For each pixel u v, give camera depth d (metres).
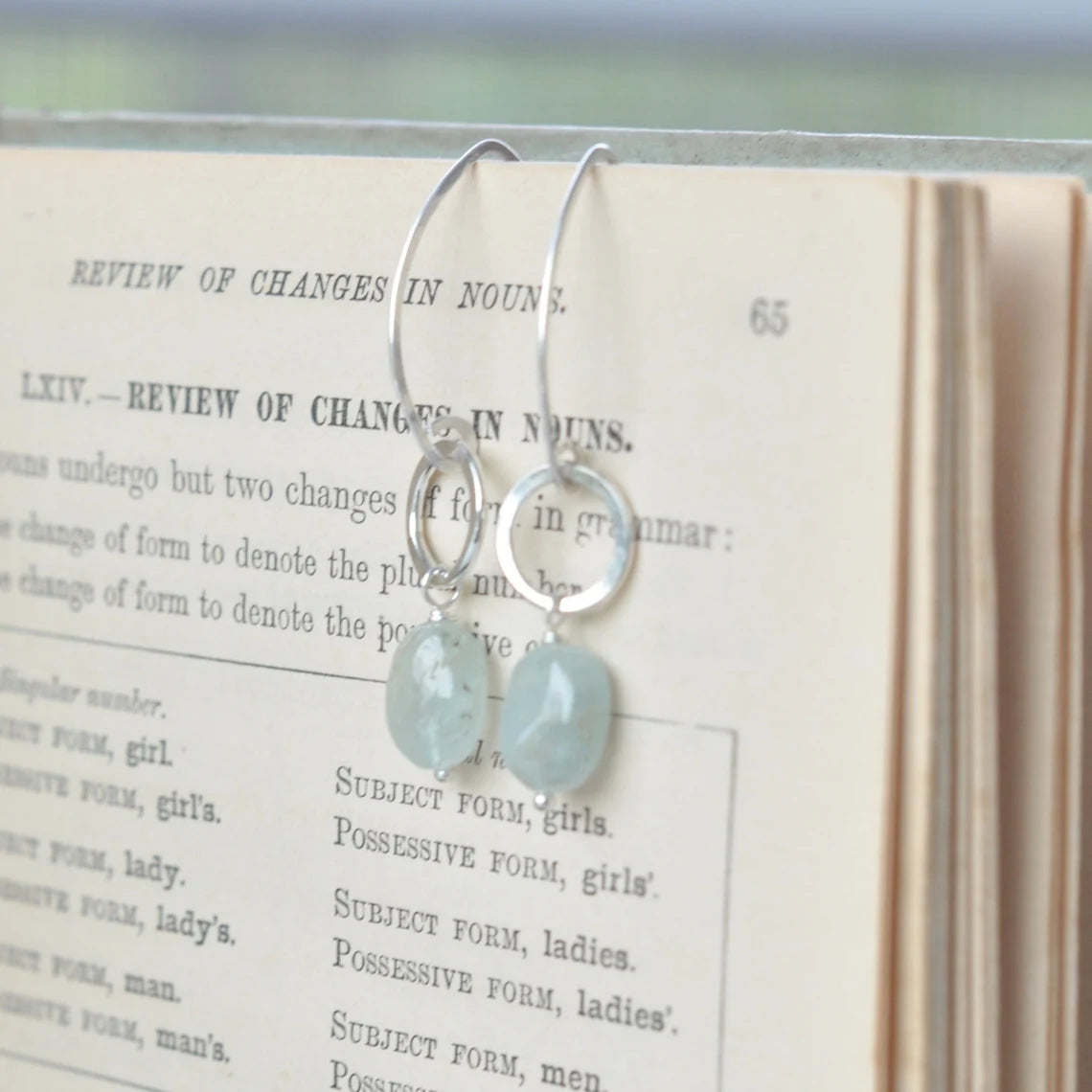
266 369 0.44
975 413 0.41
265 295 0.44
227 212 0.44
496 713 0.43
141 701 0.45
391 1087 0.44
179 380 0.44
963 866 0.41
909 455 0.42
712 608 0.42
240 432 0.44
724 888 0.42
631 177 0.42
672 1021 0.43
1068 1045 0.42
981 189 0.41
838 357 0.42
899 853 0.42
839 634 0.42
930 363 0.41
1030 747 0.42
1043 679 0.42
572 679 0.42
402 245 0.43
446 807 0.43
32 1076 0.46
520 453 0.43
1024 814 0.42
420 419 0.43
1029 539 0.42
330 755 0.44
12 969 0.46
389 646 0.44
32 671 0.45
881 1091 0.42
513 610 0.43
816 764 0.42
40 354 0.45
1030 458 0.42
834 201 0.42
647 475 0.43
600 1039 0.43
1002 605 0.42
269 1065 0.44
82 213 0.45
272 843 0.44
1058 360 0.42
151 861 0.45
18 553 0.45
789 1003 0.42
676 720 0.43
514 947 0.43
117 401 0.45
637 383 0.43
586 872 0.43
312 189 0.44
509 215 0.43
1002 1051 0.42
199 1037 0.45
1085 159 0.44
